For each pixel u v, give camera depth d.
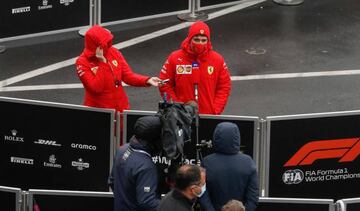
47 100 36.44
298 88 37.78
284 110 35.97
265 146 25.91
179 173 20.34
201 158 24.19
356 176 26.59
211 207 22.50
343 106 36.44
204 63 28.08
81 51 41.06
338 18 44.69
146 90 37.31
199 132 25.64
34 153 26.83
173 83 28.42
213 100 28.47
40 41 41.72
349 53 41.09
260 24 43.84
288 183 26.38
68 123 26.36
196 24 27.91
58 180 27.00
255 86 37.84
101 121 26.20
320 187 26.55
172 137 21.73
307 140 25.98
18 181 27.19
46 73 38.88
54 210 23.19
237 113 35.56
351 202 22.92
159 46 41.41
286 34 42.88
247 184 22.64
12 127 26.67
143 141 21.78
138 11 43.53
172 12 44.25
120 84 28.16
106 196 23.11
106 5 42.75
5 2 40.94
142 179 21.58
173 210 20.25
